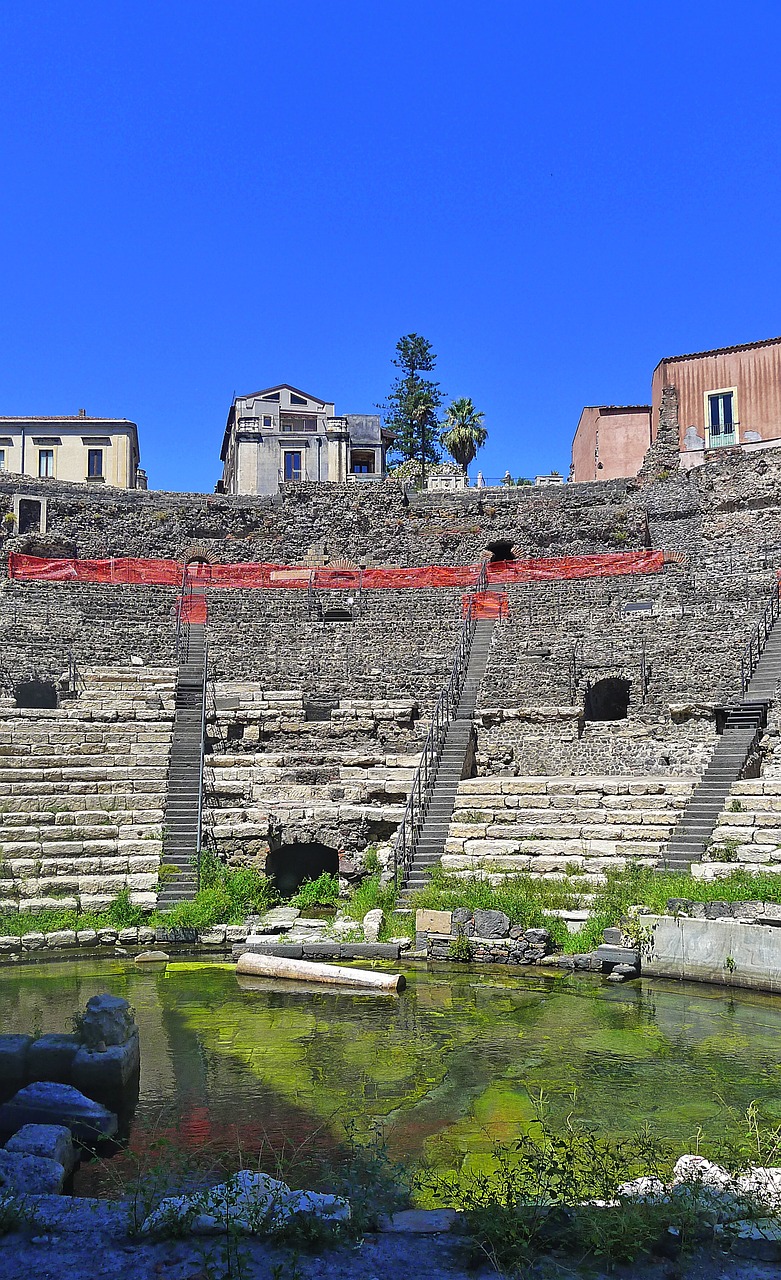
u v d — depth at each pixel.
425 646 36.62
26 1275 6.30
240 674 34.28
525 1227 6.54
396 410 84.31
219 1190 7.36
